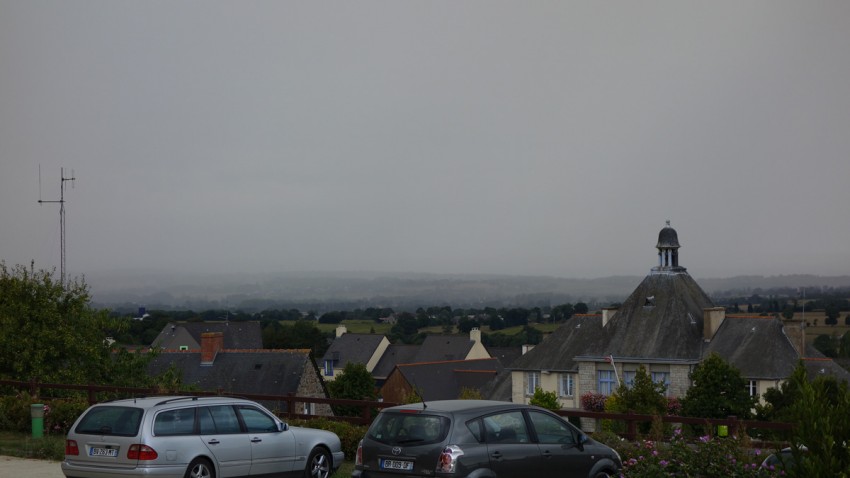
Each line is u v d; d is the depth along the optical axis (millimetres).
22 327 38844
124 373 40844
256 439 17828
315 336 146625
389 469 14891
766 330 60719
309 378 68625
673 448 16562
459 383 89688
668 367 63219
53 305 40031
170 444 16484
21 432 26438
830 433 12484
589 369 66188
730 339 61781
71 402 26969
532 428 15672
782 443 18562
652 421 19359
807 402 12852
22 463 20984
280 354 69688
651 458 16500
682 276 68062
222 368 70188
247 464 17594
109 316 42250
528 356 70375
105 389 27906
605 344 66688
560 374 68250
